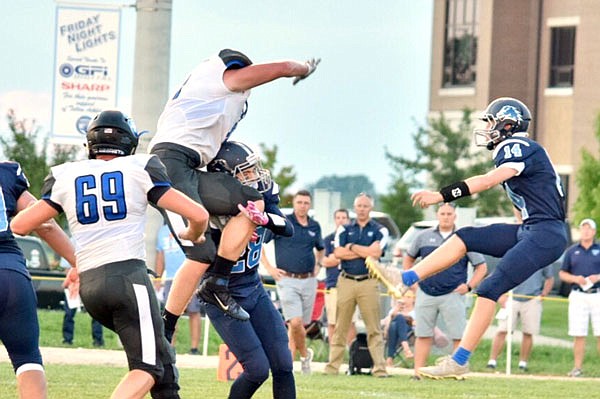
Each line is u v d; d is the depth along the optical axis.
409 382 31.23
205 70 18.95
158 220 40.16
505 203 94.06
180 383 27.95
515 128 22.88
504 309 39.44
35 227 16.58
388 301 44.22
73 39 40.66
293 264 33.78
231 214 18.89
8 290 16.44
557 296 68.25
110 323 16.69
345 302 33.59
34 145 76.88
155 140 18.95
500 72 113.88
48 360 33.81
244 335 19.48
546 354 45.16
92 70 40.72
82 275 16.47
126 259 16.38
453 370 22.91
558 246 22.30
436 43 117.00
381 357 33.50
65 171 16.58
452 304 33.19
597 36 110.94
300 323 33.62
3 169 17.17
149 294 16.39
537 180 22.39
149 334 16.33
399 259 51.62
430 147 97.25
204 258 18.78
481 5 114.25
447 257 22.98
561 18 113.31
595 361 43.06
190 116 18.73
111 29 40.66
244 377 19.70
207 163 19.09
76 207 16.38
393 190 99.06
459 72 116.19
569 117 113.00
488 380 33.00
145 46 40.81
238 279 19.67
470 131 97.75
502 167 22.30
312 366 37.31
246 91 19.12
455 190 22.16
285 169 106.25
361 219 33.78
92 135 16.73
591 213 88.62
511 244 22.72
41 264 51.97
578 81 111.38
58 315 47.53
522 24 113.62
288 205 99.56
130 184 16.39
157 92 40.91
